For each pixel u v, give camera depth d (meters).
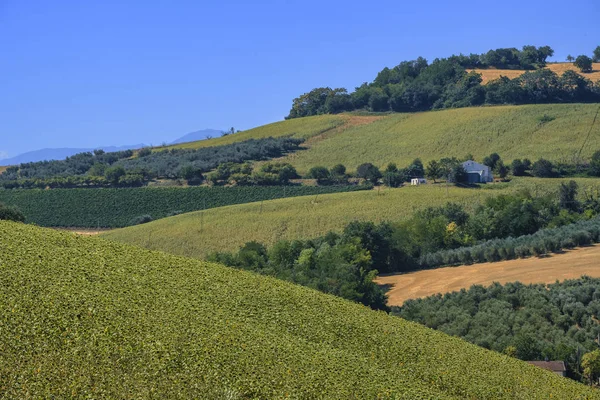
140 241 106.62
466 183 139.50
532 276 78.62
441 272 88.44
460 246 102.94
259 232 108.62
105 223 125.06
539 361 54.25
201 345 29.70
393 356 37.81
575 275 76.75
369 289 72.94
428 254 95.56
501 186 135.62
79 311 29.80
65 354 25.70
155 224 115.19
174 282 39.03
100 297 32.31
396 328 43.38
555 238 90.06
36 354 25.11
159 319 31.70
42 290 31.38
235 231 109.19
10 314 27.61
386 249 94.06
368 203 123.31
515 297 69.19
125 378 24.95
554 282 75.06
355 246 88.94
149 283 37.38
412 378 35.03
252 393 26.67
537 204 111.38
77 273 35.47
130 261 41.16
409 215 116.88
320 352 33.84
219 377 27.06
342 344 37.47
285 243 91.75
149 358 27.16
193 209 133.25
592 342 57.06
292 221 113.19
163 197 136.75
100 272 36.81
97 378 24.44
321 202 124.38
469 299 70.25
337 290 71.31
